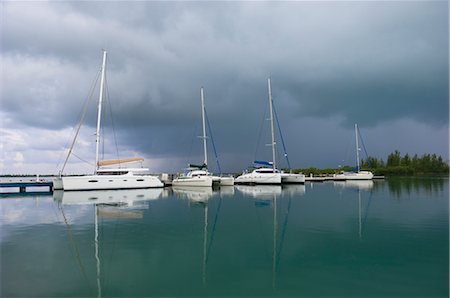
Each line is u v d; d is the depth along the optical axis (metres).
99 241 13.58
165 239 13.91
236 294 8.18
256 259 10.89
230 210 22.67
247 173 55.16
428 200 27.16
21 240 13.82
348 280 8.88
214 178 50.09
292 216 19.59
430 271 9.46
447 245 12.27
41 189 47.25
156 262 10.73
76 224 17.52
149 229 16.08
